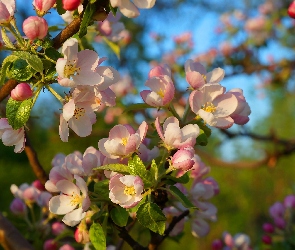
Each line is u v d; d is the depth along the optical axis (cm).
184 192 58
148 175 46
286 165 306
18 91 45
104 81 46
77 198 51
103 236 49
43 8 47
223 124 51
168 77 51
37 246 72
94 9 44
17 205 72
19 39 47
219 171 312
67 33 46
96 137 183
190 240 265
